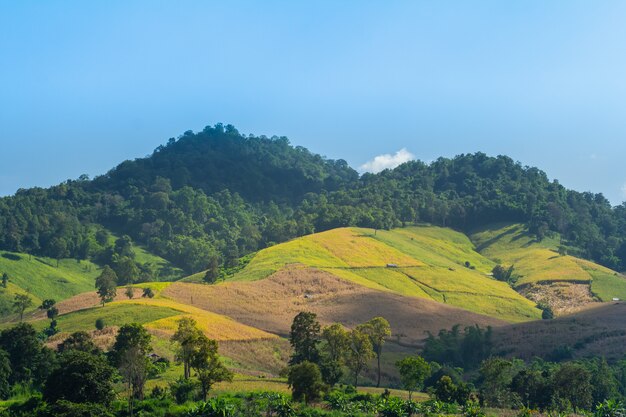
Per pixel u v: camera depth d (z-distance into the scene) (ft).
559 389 283.38
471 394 297.53
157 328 391.24
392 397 263.90
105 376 230.27
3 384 270.67
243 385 294.46
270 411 232.73
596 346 428.15
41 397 233.76
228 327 426.92
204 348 265.13
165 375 303.48
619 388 329.93
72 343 327.26
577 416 251.80
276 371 367.04
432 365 374.02
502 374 295.48
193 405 232.94
